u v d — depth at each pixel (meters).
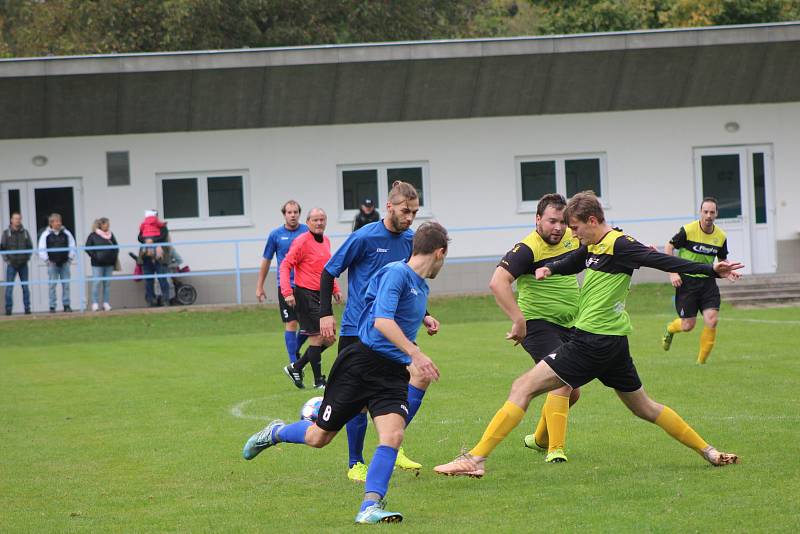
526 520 9.57
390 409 9.99
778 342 23.67
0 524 10.21
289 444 14.27
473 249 39.44
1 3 61.66
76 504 11.05
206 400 18.36
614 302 11.02
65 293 36.09
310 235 19.48
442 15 63.25
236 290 38.53
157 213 36.38
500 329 29.67
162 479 12.21
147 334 31.78
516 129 39.38
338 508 10.48
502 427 10.94
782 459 11.70
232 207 38.75
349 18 56.34
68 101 36.56
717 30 37.50
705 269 10.53
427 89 38.12
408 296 10.12
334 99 37.97
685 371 19.45
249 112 37.94
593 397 17.02
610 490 10.62
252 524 9.88
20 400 19.22
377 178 39.09
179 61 36.00
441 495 10.86
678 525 9.11
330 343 13.97
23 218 37.75
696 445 11.45
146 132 37.97
